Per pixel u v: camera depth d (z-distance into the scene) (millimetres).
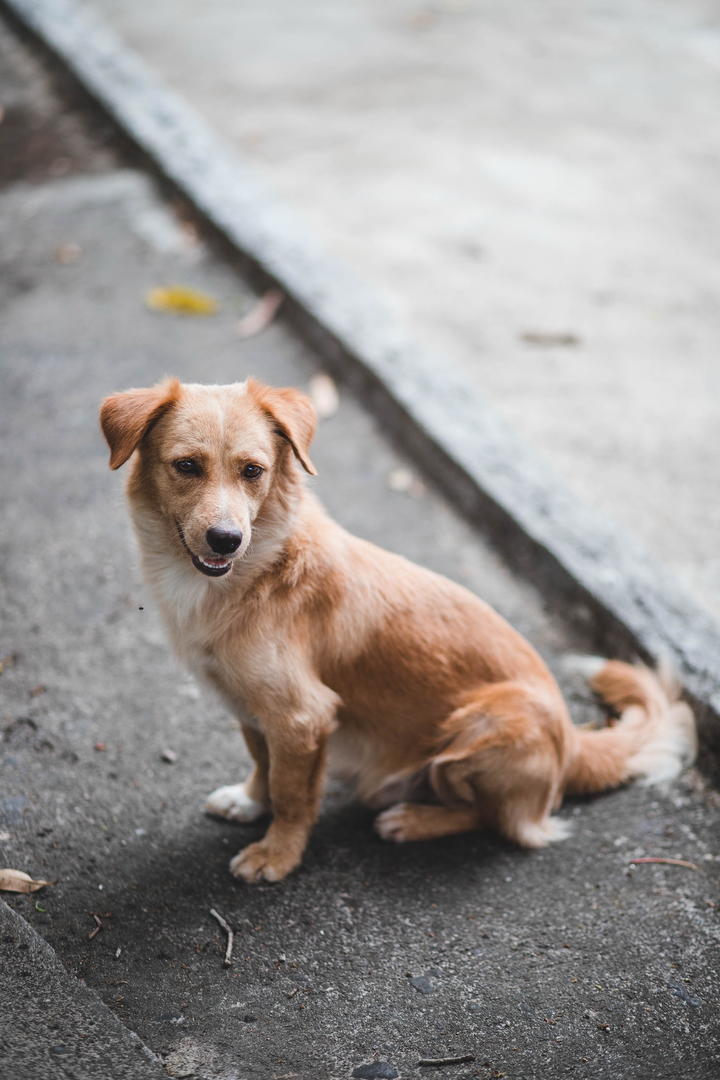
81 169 3168
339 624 1593
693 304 2613
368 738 1658
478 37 4293
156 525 1554
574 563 1924
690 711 1753
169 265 2748
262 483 1521
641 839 1661
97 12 4324
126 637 1860
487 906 1577
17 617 1870
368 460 2209
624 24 4527
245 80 3725
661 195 3129
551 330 2469
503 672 1645
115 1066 1337
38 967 1420
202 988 1468
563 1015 1469
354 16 4453
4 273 2668
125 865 1579
